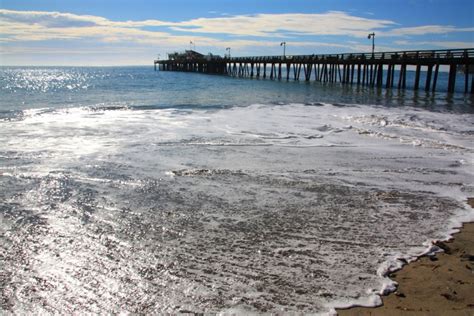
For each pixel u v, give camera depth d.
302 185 7.39
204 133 12.24
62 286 4.13
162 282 4.20
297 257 4.71
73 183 7.42
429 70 28.91
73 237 5.23
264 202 6.50
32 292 4.02
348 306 3.77
